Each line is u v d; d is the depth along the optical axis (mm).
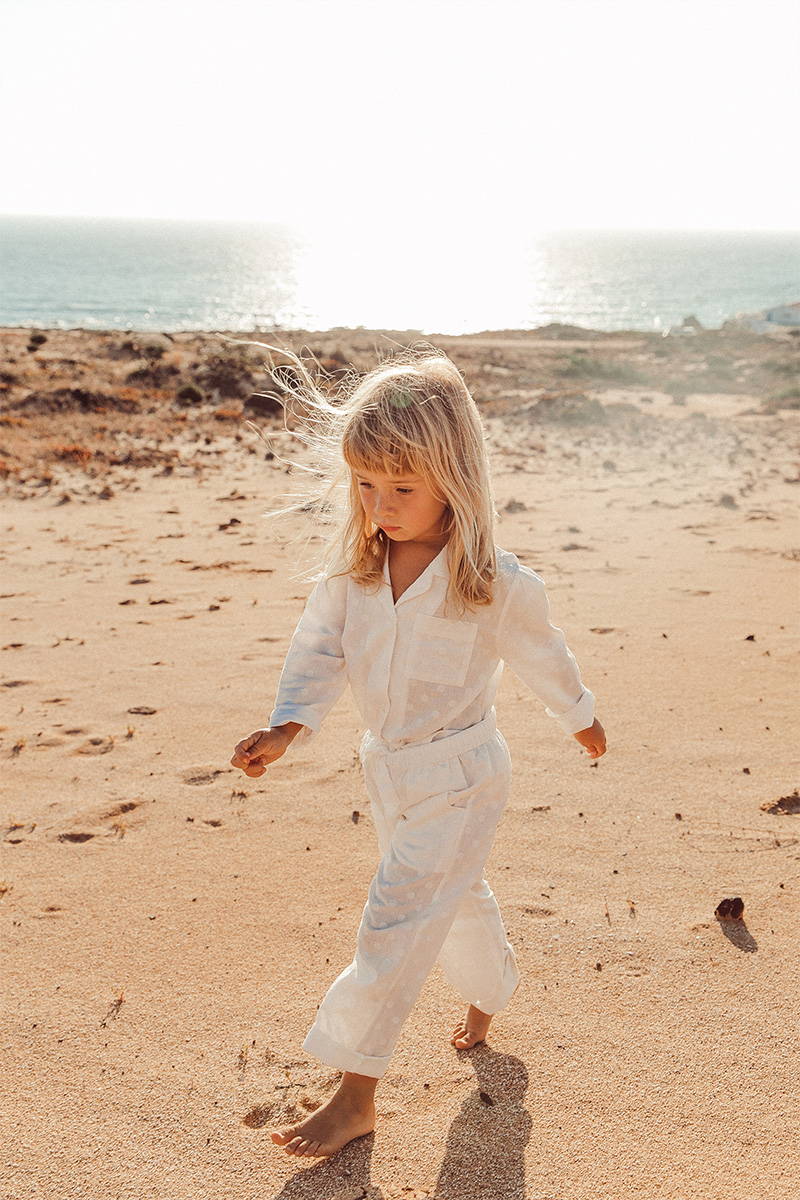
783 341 46625
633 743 4402
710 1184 2062
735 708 4805
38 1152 2172
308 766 4254
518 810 3783
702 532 9266
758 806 3799
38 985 2756
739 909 3035
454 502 2010
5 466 12883
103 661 5609
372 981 2086
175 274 185125
